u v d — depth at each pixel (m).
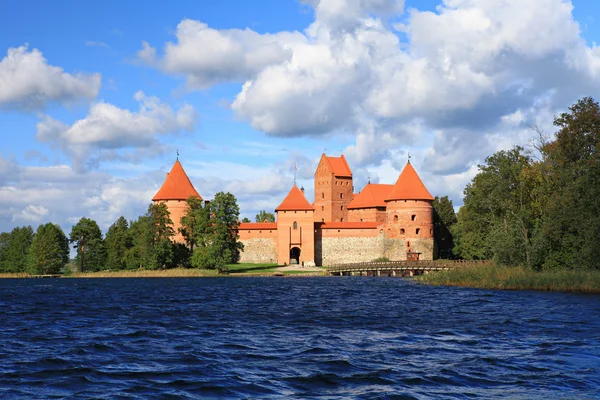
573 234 62.97
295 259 127.12
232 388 20.42
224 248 107.88
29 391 20.08
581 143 70.50
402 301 50.34
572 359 24.56
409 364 23.86
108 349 27.33
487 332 31.70
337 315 40.56
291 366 23.61
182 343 28.98
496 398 19.23
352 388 20.44
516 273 62.88
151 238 107.38
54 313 43.59
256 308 46.41
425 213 119.00
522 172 80.69
